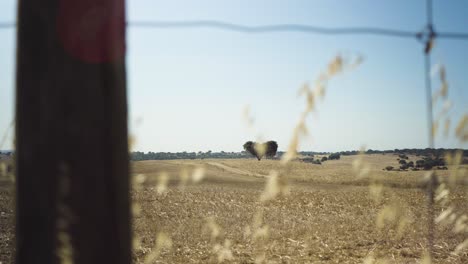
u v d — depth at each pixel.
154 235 14.27
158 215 19.67
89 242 1.98
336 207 24.73
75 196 1.97
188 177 2.71
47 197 1.97
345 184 44.53
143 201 25.12
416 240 12.99
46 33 1.99
